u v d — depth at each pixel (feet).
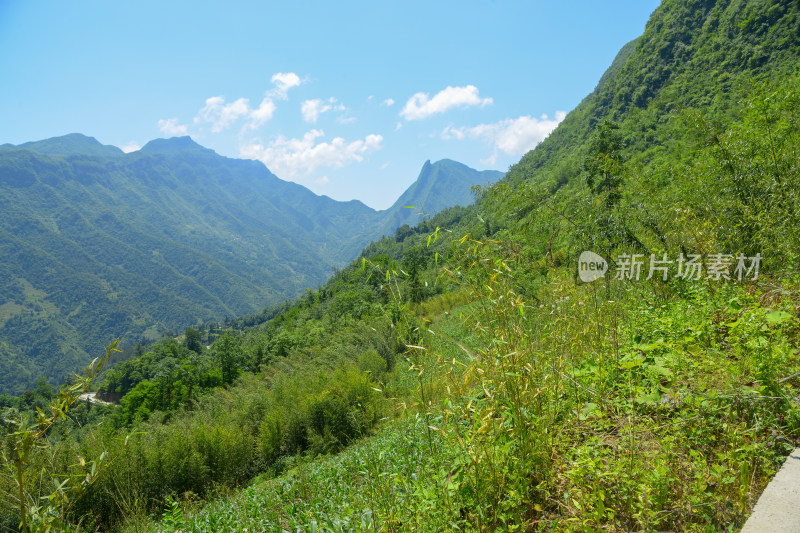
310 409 46.60
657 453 7.66
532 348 9.36
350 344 75.36
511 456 7.74
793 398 8.27
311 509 13.46
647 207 18.21
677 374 10.07
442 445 9.89
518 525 6.65
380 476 10.38
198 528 16.43
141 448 36.50
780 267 16.89
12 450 5.53
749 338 10.55
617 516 6.88
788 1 230.48
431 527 7.31
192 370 134.21
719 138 20.90
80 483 6.31
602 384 10.16
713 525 6.23
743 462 6.78
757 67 215.92
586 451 7.63
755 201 18.35
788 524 5.59
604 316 12.80
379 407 27.53
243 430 48.80
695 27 318.24
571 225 17.72
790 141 18.60
